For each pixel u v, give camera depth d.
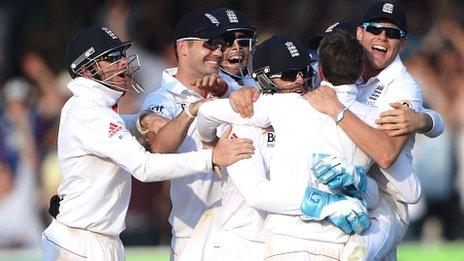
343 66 23.67
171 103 26.80
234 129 24.58
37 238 44.16
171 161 24.30
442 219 44.47
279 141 23.69
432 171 44.31
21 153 44.81
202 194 26.64
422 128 24.45
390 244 24.91
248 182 23.73
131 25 49.38
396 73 25.94
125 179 25.42
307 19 50.38
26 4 51.72
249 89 24.20
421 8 51.84
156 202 44.41
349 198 23.25
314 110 23.59
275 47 24.20
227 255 25.39
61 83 48.47
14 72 49.81
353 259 23.28
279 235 23.48
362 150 23.56
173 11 50.47
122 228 25.58
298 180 23.34
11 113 45.47
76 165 25.06
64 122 25.33
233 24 27.23
